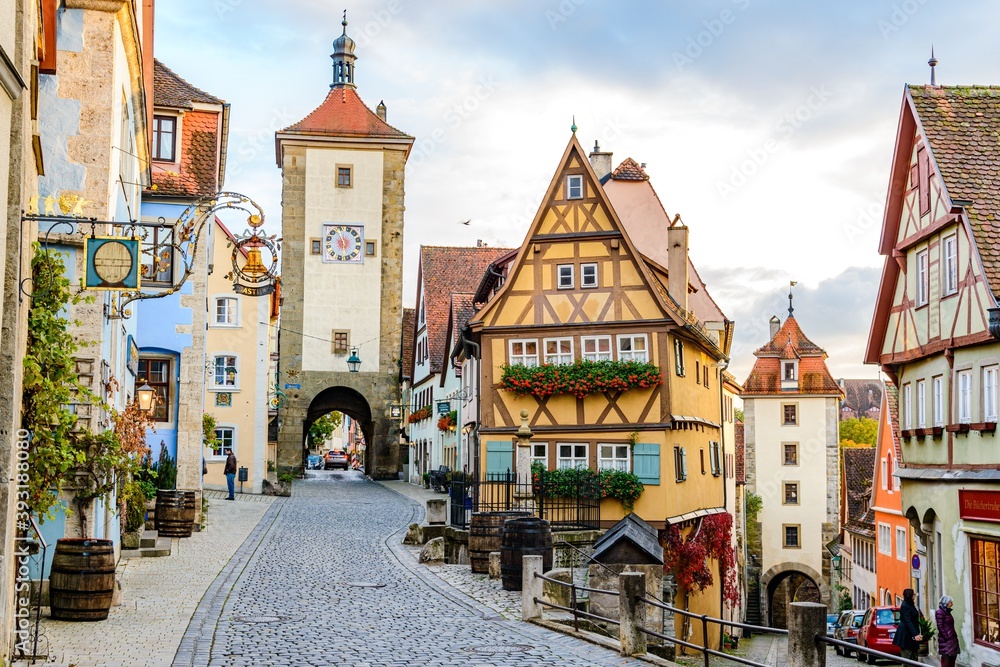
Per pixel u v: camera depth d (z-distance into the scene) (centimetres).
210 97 2967
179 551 2367
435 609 1717
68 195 1603
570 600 1891
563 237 3119
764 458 5709
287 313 5691
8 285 988
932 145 2375
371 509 3809
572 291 3106
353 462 10062
